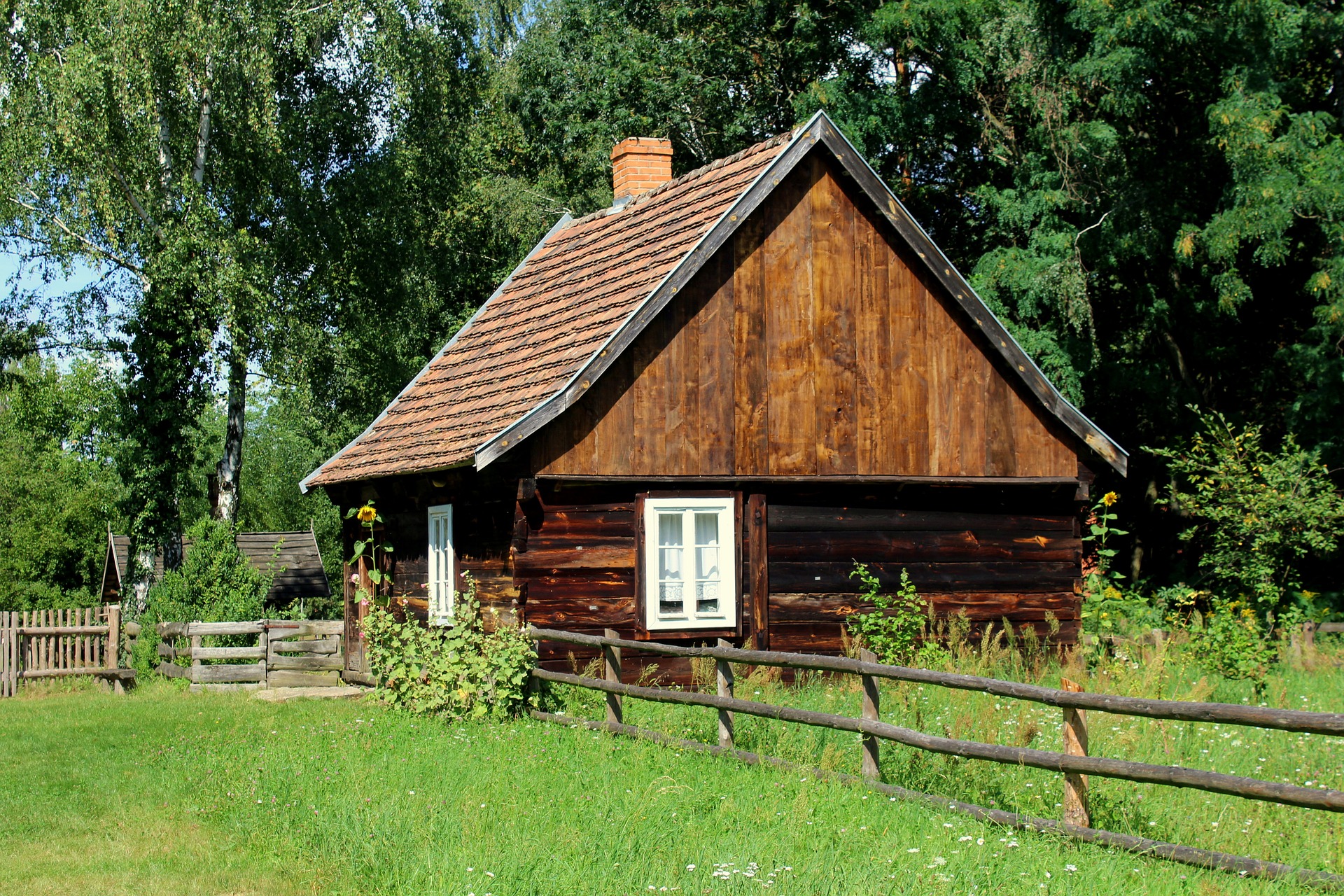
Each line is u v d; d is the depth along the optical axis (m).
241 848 8.18
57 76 24.20
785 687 14.30
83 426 31.09
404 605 17.62
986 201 27.05
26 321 28.17
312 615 34.88
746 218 15.10
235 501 29.16
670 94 32.59
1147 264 27.56
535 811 8.25
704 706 11.29
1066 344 25.66
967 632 15.75
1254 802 7.86
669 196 17.61
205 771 10.59
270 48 26.75
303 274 29.58
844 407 15.73
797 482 15.34
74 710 16.44
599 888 6.75
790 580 15.37
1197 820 7.62
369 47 28.39
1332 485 19.23
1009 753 7.57
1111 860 6.69
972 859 6.84
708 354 15.11
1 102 25.33
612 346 14.34
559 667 14.25
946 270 16.14
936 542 16.12
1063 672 14.08
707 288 15.15
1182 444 23.91
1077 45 25.61
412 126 30.02
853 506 15.77
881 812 7.91
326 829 8.16
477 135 37.12
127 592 27.64
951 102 28.16
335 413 33.69
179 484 28.22
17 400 31.55
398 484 17.59
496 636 12.90
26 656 19.28
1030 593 16.53
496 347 17.72
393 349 31.20
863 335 15.91
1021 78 26.67
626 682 14.45
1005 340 16.33
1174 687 12.76
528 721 12.38
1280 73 25.98
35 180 26.25
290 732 12.45
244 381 29.41
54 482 49.19
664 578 14.85
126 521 28.48
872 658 8.91
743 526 15.16
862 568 15.21
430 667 13.15
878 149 28.58
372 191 28.94
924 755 8.99
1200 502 19.66
